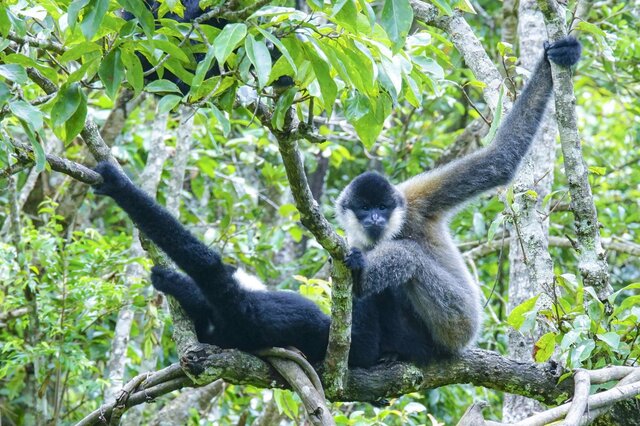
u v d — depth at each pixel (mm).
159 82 8359
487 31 23781
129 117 20266
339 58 7945
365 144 9391
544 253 11711
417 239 12539
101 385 15070
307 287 13711
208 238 17625
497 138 12414
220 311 9227
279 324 9477
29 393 17469
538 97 12109
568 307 10555
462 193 12492
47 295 15336
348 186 13570
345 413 16938
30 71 9531
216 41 7078
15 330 18812
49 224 15859
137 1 7629
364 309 10367
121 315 15750
